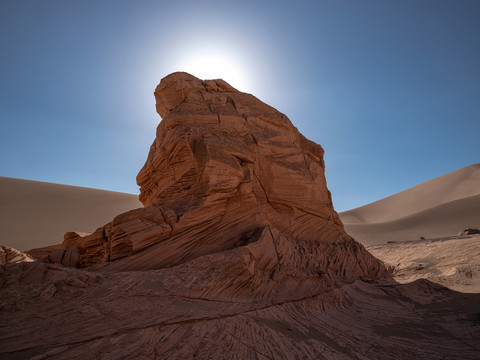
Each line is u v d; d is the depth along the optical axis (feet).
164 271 20.12
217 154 31.42
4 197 124.06
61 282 15.62
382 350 17.47
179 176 32.09
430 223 164.96
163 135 40.14
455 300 27.32
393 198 268.00
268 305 21.45
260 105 43.45
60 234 95.20
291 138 42.32
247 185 32.55
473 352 16.70
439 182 260.21
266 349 15.44
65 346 11.16
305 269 29.09
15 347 10.48
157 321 14.66
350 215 254.47
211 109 38.93
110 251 23.50
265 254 26.78
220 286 20.66
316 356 15.75
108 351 11.64
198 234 26.71
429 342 18.62
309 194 38.47
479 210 163.63
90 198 148.56
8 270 15.61
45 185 156.97
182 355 12.96
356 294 29.96
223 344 14.78
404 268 43.52
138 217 24.67
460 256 42.68
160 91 41.68
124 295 16.08
